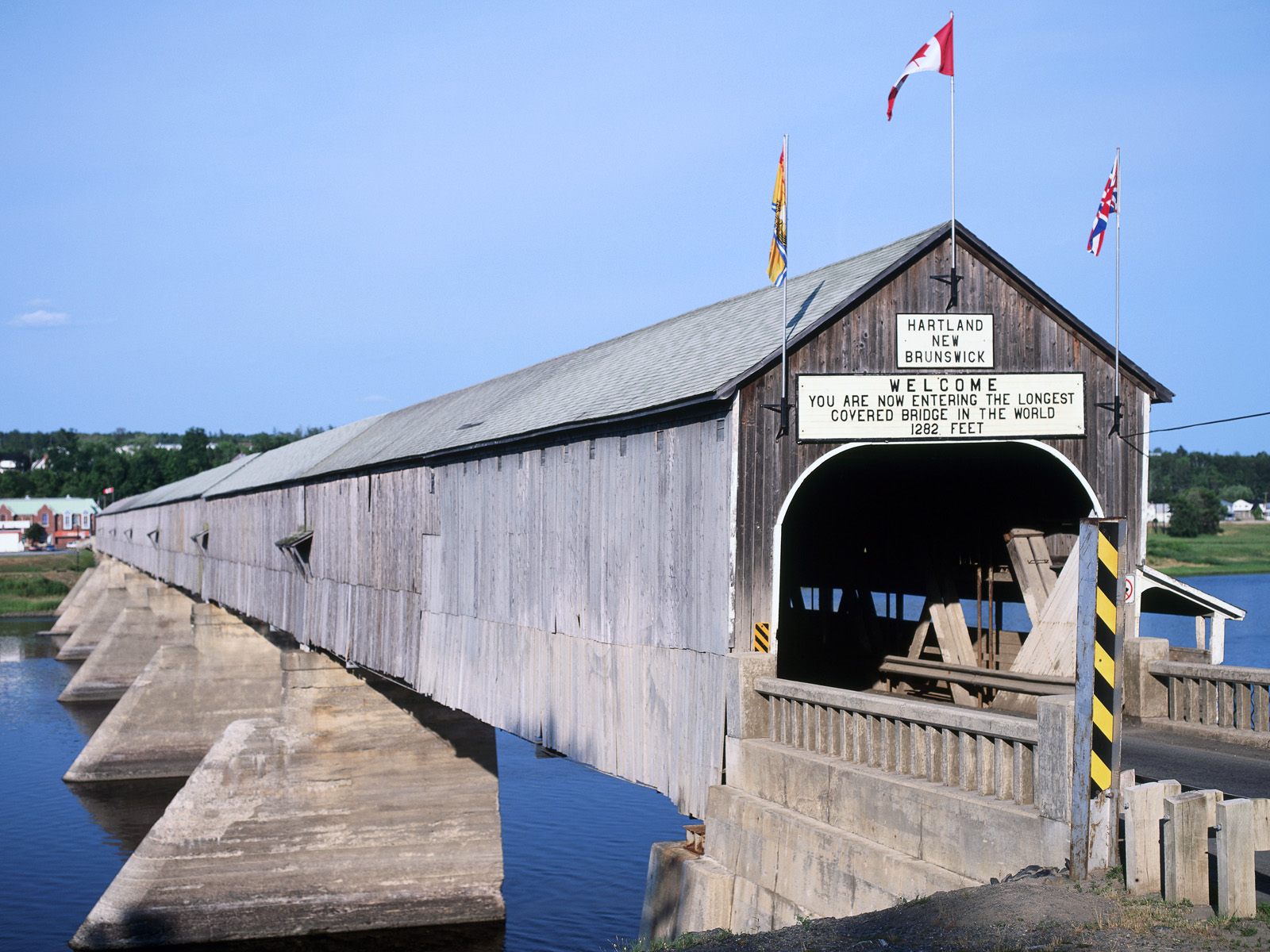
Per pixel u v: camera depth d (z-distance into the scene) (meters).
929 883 9.57
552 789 34.75
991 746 9.66
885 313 13.65
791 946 8.91
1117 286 14.59
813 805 11.17
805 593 42.56
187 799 25.89
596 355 20.23
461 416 23.20
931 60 13.90
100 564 88.06
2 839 33.25
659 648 14.01
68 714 53.75
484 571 19.22
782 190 13.09
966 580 18.22
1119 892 8.26
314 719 26.58
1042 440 14.25
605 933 23.69
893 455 16.08
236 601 38.31
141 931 25.23
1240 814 7.82
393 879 25.98
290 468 33.88
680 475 13.70
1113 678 8.61
